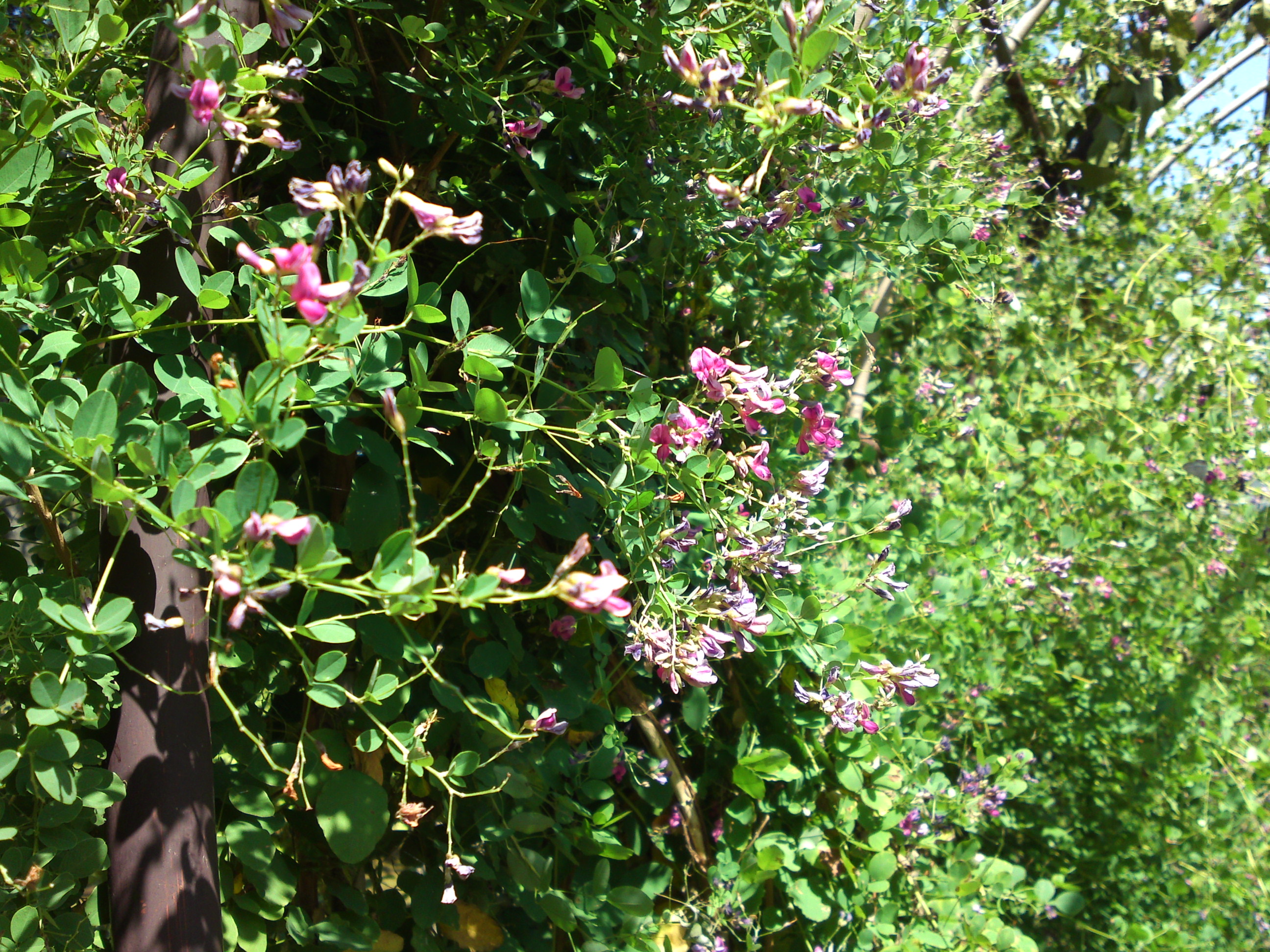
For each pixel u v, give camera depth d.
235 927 1.28
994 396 3.56
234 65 1.06
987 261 2.30
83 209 1.42
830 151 1.70
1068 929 3.24
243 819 1.36
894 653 2.48
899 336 3.29
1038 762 3.29
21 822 1.09
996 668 2.96
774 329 2.26
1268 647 3.19
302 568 0.91
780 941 2.10
